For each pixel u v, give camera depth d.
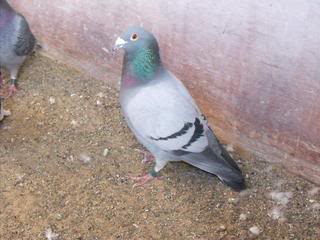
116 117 0.81
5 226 0.66
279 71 0.68
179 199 0.70
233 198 0.71
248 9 0.66
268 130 0.74
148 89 0.65
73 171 0.73
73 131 0.79
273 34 0.66
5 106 0.82
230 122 0.77
